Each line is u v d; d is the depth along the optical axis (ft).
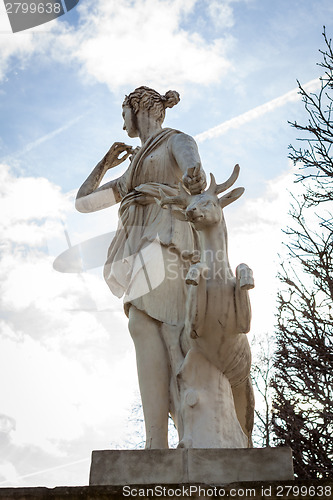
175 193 14.25
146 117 15.81
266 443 31.58
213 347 11.84
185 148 14.33
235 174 12.66
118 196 15.53
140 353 12.97
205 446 11.37
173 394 12.64
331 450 27.22
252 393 13.00
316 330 28.30
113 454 10.37
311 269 28.91
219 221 12.28
